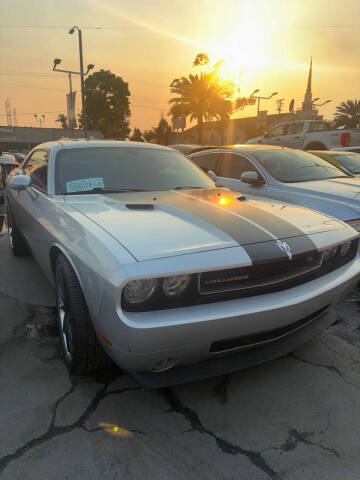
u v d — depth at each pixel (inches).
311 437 81.0
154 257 74.7
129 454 75.5
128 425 83.3
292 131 539.8
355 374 103.2
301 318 89.2
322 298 90.9
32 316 133.0
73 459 74.0
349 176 220.4
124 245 78.6
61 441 78.2
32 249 142.6
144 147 153.9
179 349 75.5
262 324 80.7
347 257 106.3
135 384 97.1
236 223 93.6
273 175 204.7
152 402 90.8
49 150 143.1
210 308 76.7
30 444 77.3
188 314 74.5
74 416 85.5
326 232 99.1
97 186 125.3
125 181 130.3
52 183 125.2
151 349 73.1
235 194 130.3
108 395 92.9
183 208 104.2
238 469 72.7
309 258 90.0
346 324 131.9
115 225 89.8
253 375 102.3
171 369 83.5
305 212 113.7
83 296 89.4
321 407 90.3
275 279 83.8
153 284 72.6
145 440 79.2
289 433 82.1
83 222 93.3
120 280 70.4
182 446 77.9
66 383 97.0
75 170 129.8
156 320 72.2
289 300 83.5
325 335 124.0
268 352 90.4
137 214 99.3
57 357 108.4
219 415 87.2
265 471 72.4
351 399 93.2
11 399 90.4
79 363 93.7
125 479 69.9
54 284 113.0
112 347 76.3
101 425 83.0
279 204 121.0
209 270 75.2
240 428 83.3
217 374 83.7
